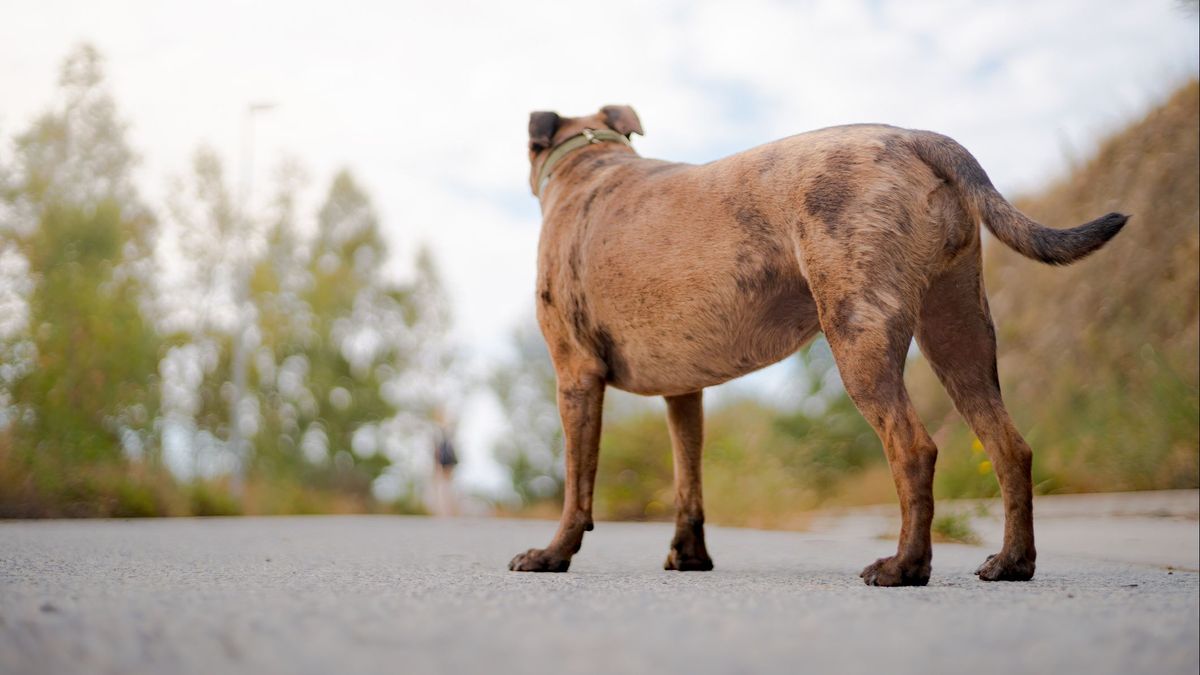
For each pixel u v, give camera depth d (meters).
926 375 15.20
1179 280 11.73
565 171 4.96
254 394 38.81
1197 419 10.63
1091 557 5.58
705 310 4.00
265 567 4.37
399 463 43.09
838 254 3.53
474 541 7.46
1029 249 3.40
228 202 36.53
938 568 4.69
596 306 4.38
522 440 35.12
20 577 3.54
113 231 21.23
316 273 43.09
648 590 3.03
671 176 4.28
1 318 18.62
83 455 15.45
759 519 11.83
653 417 16.50
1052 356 13.24
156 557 5.06
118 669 1.67
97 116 28.00
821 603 2.48
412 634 1.93
